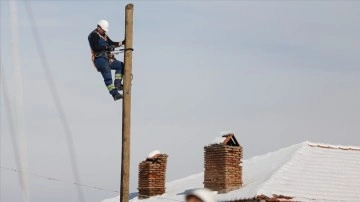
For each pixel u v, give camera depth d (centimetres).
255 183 2364
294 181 2322
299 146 2619
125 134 1595
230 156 2423
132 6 1616
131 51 1612
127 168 1593
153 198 2730
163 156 2797
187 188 2777
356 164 2539
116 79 1627
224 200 2286
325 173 2428
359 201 2269
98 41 1625
